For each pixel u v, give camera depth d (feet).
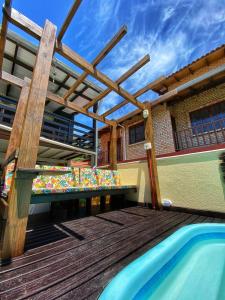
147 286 3.63
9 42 12.67
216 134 15.43
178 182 11.23
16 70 15.74
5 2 5.64
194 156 10.66
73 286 3.45
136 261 4.07
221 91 16.30
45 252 4.99
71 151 17.31
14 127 8.45
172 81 20.44
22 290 3.32
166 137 19.01
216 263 4.95
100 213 10.73
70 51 7.59
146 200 12.97
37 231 7.05
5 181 7.57
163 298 3.57
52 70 15.33
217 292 3.75
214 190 9.52
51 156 20.43
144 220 8.80
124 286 3.22
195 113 18.34
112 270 4.02
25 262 4.38
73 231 7.03
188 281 4.11
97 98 12.05
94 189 10.42
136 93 11.89
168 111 19.40
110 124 15.92
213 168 9.74
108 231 7.00
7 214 4.72
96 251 5.07
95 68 8.79
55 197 8.56
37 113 5.61
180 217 9.37
